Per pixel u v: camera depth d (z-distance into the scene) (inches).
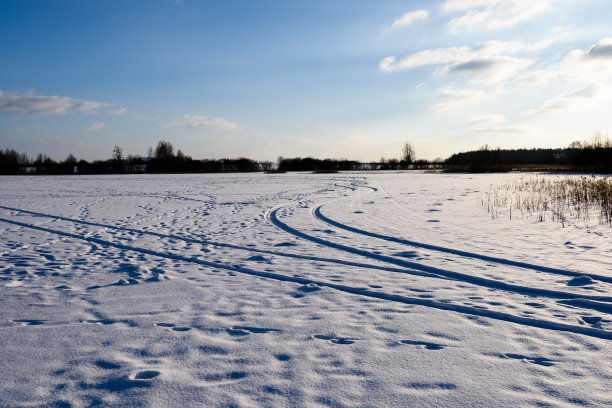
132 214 522.6
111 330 148.6
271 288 202.1
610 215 420.8
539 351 128.0
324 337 141.6
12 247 317.1
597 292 184.2
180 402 100.4
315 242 326.3
